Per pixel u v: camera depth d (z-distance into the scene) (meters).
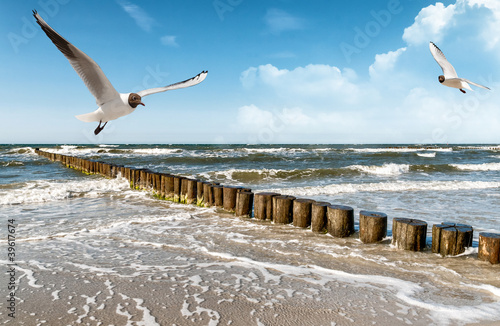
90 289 3.81
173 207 8.98
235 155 30.92
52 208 8.69
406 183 13.60
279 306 3.48
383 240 5.96
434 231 5.36
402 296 3.80
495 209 9.01
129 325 3.03
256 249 5.52
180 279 4.18
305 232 6.60
